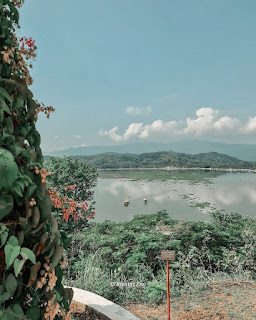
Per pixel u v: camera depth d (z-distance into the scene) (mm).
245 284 6371
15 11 2074
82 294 4262
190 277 7062
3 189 1644
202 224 10078
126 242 9523
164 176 104062
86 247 9531
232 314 4867
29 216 1818
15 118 1954
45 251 1916
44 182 1968
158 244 8836
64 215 2748
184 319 4812
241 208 33469
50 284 1923
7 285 1682
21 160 1883
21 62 2164
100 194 50438
